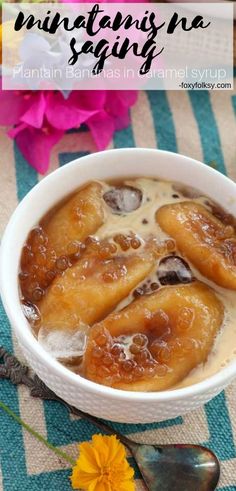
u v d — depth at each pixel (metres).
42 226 0.50
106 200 0.51
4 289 0.45
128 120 0.64
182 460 0.50
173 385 0.45
